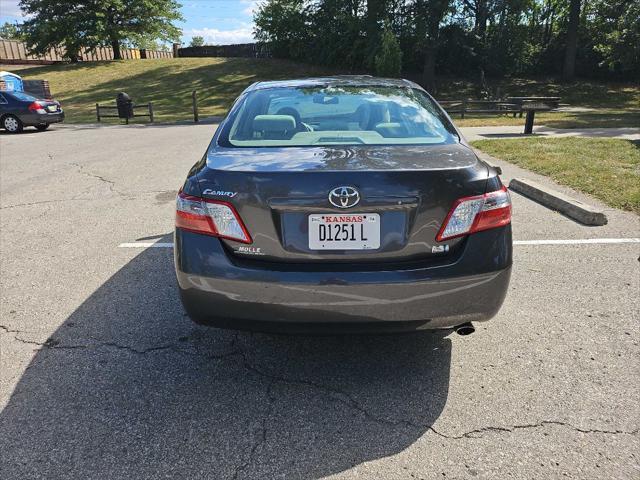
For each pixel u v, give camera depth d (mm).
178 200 2449
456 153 2559
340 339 3074
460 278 2312
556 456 2111
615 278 3797
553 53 32938
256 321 2377
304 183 2248
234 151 2625
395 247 2291
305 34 35281
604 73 31500
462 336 3076
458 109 16922
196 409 2449
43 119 15969
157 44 47344
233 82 31188
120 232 5156
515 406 2428
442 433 2262
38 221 5586
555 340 2994
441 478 2014
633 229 4840
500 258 2377
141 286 3844
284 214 2283
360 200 2236
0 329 3227
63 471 2076
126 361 2859
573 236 4703
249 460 2125
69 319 3346
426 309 2326
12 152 10914
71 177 7938
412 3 29797
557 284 3723
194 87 30125
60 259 4434
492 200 2369
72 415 2412
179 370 2771
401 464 2090
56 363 2844
